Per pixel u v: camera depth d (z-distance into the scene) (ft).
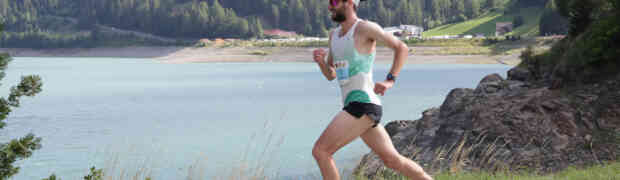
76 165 67.72
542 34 568.41
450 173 28.78
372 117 12.74
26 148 15.12
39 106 157.69
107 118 127.54
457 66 393.70
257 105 151.02
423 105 136.77
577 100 40.27
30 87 15.21
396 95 166.50
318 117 117.39
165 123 115.65
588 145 35.12
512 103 41.98
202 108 147.13
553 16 551.59
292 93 189.88
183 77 317.22
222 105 154.20
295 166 59.52
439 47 524.93
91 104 163.73
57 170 64.85
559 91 42.88
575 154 34.88
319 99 164.04
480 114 42.50
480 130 40.37
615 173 22.61
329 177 12.93
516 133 38.42
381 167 34.73
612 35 43.21
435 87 197.77
